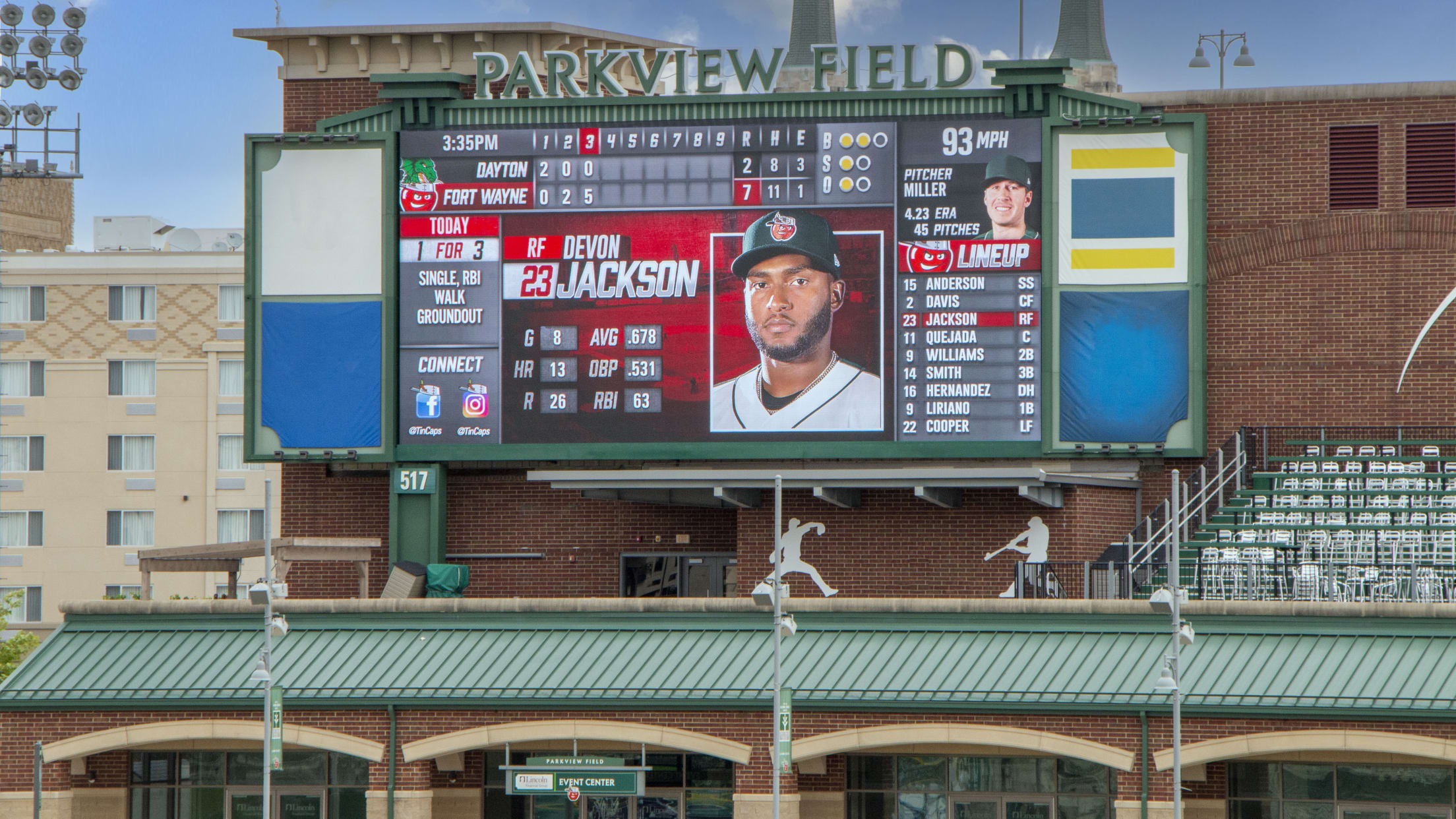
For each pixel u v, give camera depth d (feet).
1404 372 209.97
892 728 180.86
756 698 182.70
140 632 201.16
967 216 206.69
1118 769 175.94
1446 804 179.83
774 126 209.67
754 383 207.82
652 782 199.00
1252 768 185.06
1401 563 191.31
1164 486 210.18
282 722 189.47
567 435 209.87
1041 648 183.42
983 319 205.67
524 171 212.43
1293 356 211.82
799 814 188.96
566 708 186.29
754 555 210.18
